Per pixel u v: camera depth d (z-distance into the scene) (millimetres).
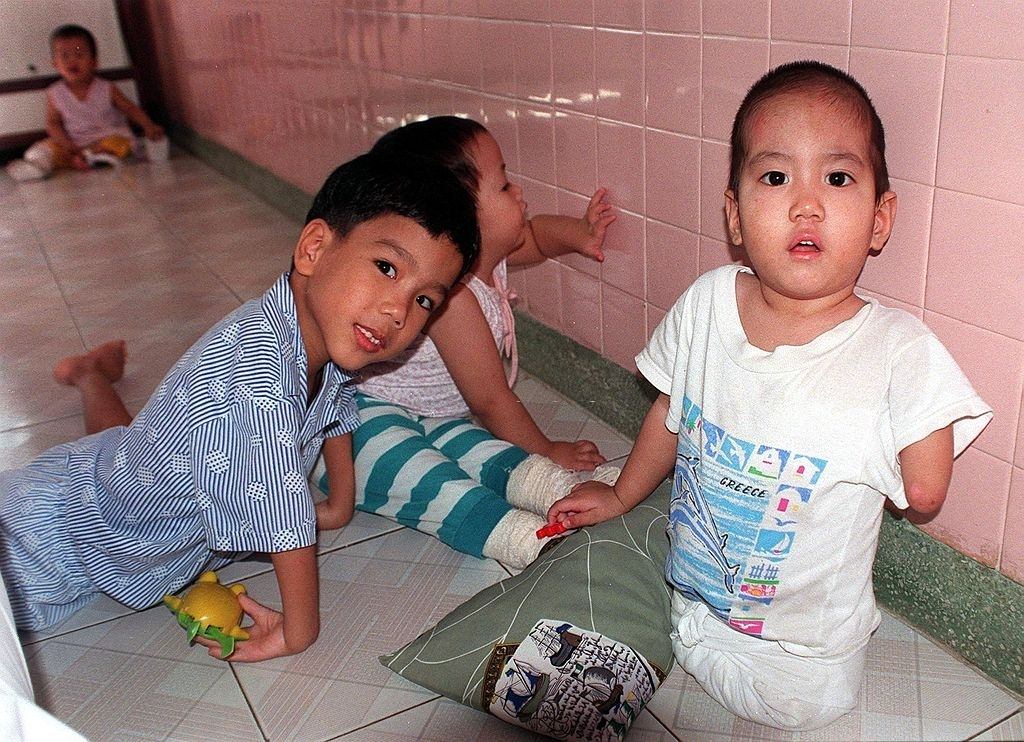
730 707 1079
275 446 1136
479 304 1480
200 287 2486
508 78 1695
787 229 954
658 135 1380
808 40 1103
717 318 1071
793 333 1021
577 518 1271
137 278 2584
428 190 1097
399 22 2025
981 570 1092
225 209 3197
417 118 2064
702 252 1361
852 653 1044
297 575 1167
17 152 4121
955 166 983
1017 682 1081
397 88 2117
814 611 1026
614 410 1667
